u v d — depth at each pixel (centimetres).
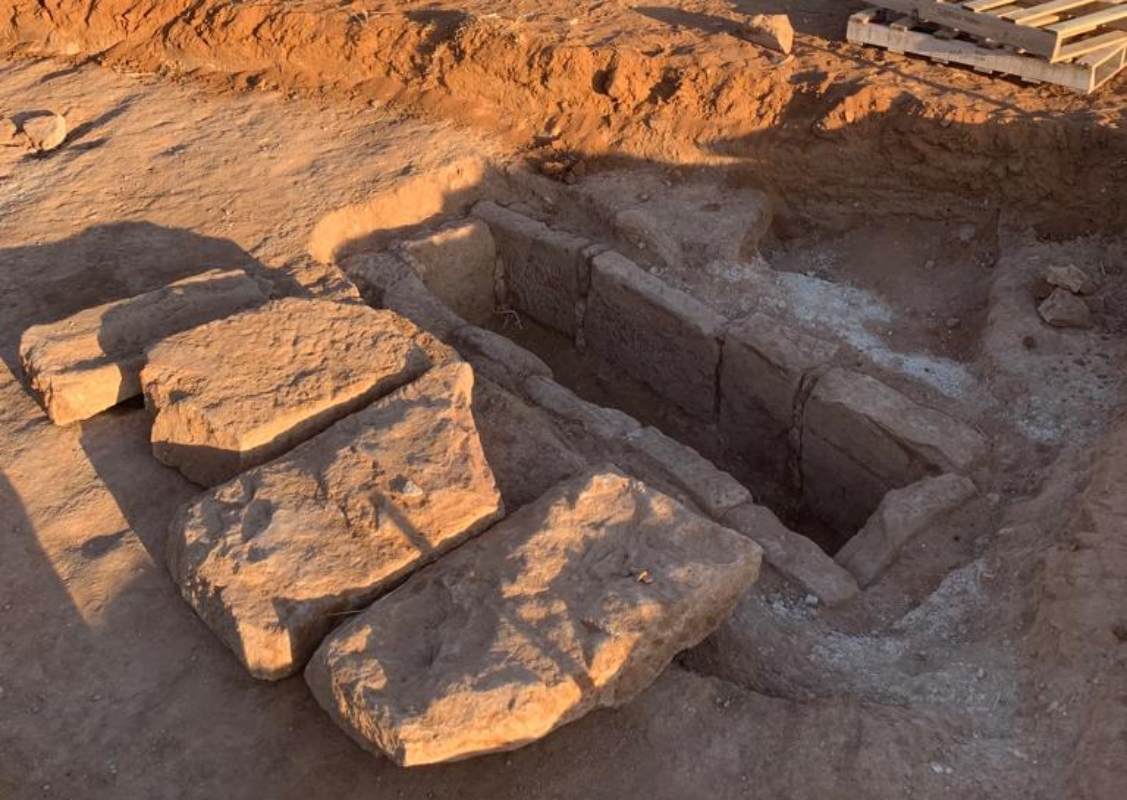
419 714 419
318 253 767
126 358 615
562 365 848
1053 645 475
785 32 871
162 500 565
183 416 561
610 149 873
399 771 454
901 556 586
